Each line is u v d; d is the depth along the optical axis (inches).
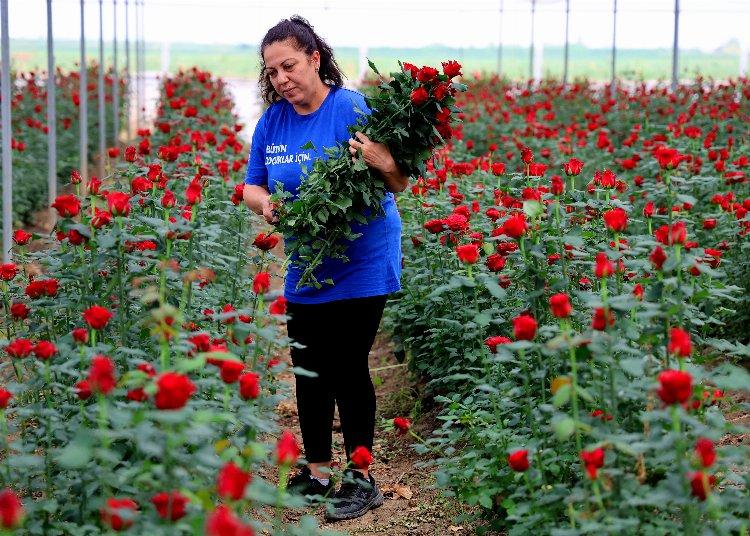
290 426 224.7
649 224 170.4
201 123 393.1
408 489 182.7
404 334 231.5
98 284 146.3
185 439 101.7
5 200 283.9
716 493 117.8
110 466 112.3
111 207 133.6
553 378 146.0
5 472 121.0
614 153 361.7
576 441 125.8
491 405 156.1
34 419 157.5
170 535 94.4
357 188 154.2
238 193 206.5
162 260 135.6
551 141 408.2
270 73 162.6
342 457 199.5
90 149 598.9
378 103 156.7
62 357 127.0
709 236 250.2
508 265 192.1
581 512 113.3
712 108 451.8
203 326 169.3
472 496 134.7
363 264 164.9
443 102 157.5
